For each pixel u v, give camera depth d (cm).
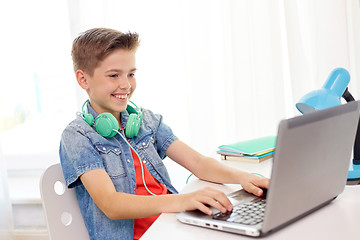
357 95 182
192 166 124
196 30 188
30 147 241
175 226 83
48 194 108
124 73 122
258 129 189
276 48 183
